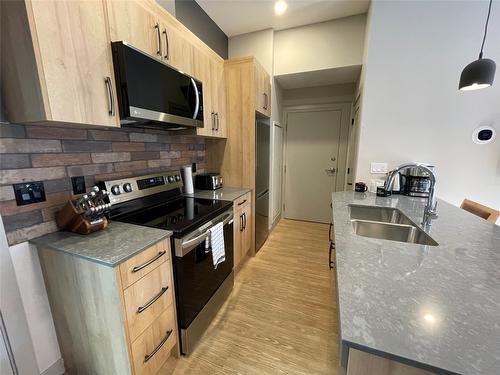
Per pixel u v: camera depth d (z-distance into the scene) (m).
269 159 3.08
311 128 3.75
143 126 1.64
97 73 1.07
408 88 2.10
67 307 1.11
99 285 0.98
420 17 1.98
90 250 1.00
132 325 1.03
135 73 1.20
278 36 2.88
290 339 1.55
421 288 0.68
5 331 1.03
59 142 1.19
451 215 1.49
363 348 0.49
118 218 1.46
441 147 2.11
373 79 2.17
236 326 1.66
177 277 1.31
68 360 1.23
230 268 2.00
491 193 2.07
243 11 2.45
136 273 1.03
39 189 1.11
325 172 3.79
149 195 1.75
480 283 0.71
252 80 2.28
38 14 0.84
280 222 3.98
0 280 1.00
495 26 1.84
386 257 0.88
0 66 0.93
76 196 1.28
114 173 1.53
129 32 1.21
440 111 2.06
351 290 0.67
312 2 2.29
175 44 1.55
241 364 1.37
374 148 2.27
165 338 1.25
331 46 2.68
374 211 1.78
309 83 3.42
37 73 0.86
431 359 0.45
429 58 2.02
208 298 1.64
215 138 2.48
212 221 1.60
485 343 0.49
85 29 1.00
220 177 2.51
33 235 1.10
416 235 1.29
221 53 2.84
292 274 2.33
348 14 2.53
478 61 1.44
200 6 2.35
